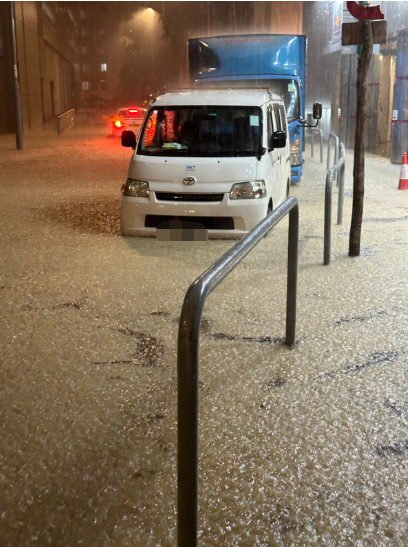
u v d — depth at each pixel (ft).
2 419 11.23
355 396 12.07
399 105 54.49
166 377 12.92
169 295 18.10
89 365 13.43
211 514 8.73
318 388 12.39
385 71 67.87
